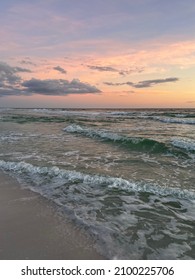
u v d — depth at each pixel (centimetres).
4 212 482
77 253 353
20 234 400
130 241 386
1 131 1827
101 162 883
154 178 702
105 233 407
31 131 1842
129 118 3512
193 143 1116
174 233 411
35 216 464
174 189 598
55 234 401
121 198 556
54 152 1039
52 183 648
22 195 567
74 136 1567
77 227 425
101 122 2788
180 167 833
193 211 493
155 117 3497
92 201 538
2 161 838
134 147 1192
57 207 505
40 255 348
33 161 869
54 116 4034
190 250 366
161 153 1061
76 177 689
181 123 2672
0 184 640
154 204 526
